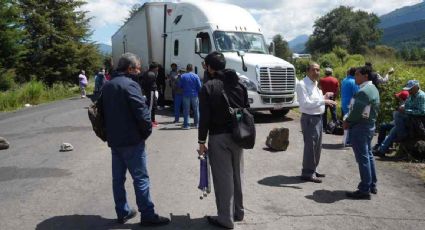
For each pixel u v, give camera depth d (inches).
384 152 364.8
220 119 202.4
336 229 209.3
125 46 922.7
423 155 350.3
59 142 440.5
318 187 277.4
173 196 256.7
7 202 249.4
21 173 315.3
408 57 1953.7
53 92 1184.8
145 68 719.1
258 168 323.0
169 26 673.0
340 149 390.0
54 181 292.2
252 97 522.9
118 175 212.4
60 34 1674.5
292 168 323.9
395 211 235.8
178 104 544.1
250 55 552.7
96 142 436.1
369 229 210.2
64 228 209.9
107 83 205.9
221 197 206.7
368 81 257.9
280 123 538.6
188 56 609.3
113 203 246.1
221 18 587.5
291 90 542.3
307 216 225.8
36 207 240.4
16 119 674.8
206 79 210.5
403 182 292.5
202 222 216.2
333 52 1911.9
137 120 200.4
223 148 203.5
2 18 1337.4
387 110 461.7
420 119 351.3
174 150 382.3
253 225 212.5
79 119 633.6
